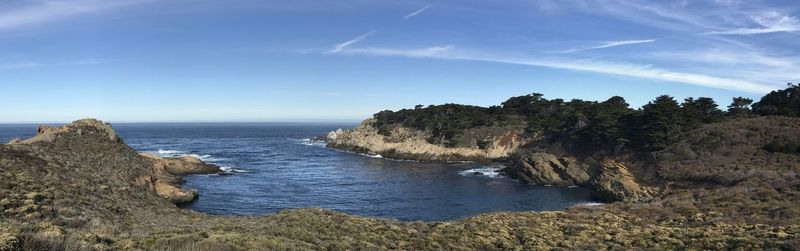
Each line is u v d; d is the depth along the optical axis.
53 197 24.16
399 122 138.38
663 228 28.47
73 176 34.09
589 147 86.94
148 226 23.08
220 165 89.06
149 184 49.44
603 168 63.69
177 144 155.25
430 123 124.88
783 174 47.16
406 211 50.12
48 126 55.75
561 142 96.00
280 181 69.62
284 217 29.88
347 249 21.16
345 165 96.19
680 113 76.94
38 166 32.75
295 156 114.50
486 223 31.36
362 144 128.38
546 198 59.44
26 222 16.45
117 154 53.50
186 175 72.75
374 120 148.62
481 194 61.88
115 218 24.08
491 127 117.31
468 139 114.44
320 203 53.66
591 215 35.19
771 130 64.88
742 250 21.41
